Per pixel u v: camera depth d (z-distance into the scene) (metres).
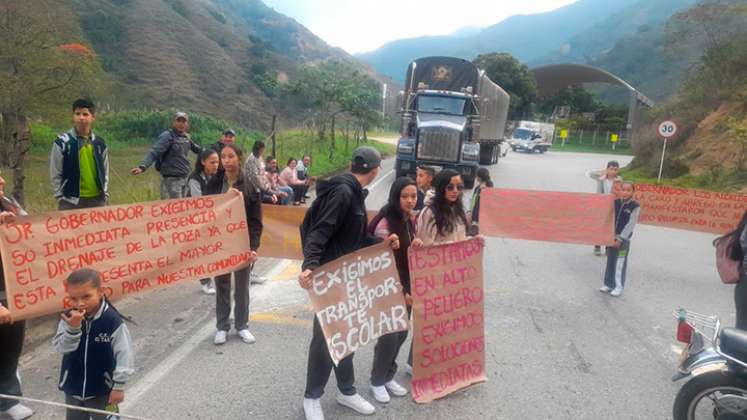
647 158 27.59
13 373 3.56
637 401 4.14
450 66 18.39
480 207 7.56
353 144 28.27
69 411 2.96
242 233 4.87
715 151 22.44
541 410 3.96
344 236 3.61
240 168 4.99
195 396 3.93
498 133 26.33
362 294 3.68
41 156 19.23
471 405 3.99
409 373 4.46
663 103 31.64
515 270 7.91
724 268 4.55
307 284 3.43
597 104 82.38
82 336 2.84
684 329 3.58
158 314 5.51
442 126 16.58
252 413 3.73
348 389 3.84
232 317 5.46
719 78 26.12
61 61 16.86
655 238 11.10
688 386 3.44
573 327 5.66
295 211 6.49
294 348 4.81
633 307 6.40
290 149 20.81
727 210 8.29
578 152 55.12
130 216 4.34
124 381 2.86
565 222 7.14
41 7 16.36
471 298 4.25
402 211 3.91
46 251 3.89
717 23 26.45
